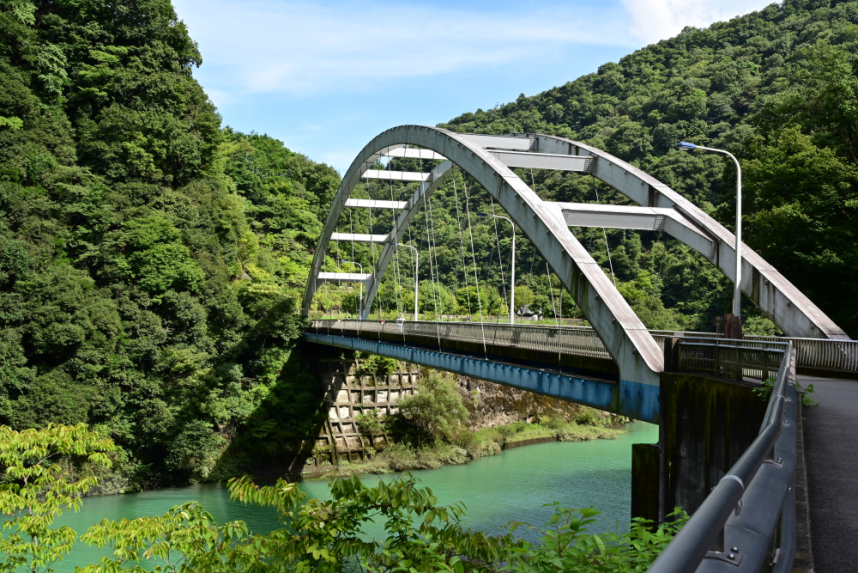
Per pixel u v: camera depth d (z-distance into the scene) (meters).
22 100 54.78
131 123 59.88
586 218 25.02
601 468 50.34
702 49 174.25
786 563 2.62
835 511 5.46
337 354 61.50
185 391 47.72
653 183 28.53
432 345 36.69
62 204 51.78
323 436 54.88
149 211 55.75
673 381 15.91
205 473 46.66
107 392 44.12
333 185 120.50
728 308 41.72
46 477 13.27
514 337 27.48
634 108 142.25
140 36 68.25
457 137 33.12
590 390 20.53
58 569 26.84
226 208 72.81
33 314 42.44
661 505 15.99
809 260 34.28
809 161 35.53
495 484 45.06
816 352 21.00
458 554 7.43
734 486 2.14
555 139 34.50
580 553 4.77
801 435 9.51
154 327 49.03
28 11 63.69
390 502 7.88
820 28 144.38
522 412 66.56
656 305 82.19
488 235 109.56
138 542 11.18
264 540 8.44
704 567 1.88
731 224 43.78
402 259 118.69
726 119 124.69
